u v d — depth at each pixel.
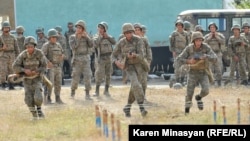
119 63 32.25
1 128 30.00
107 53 42.12
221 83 48.12
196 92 41.81
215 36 46.66
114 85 51.25
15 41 48.34
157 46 59.56
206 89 32.44
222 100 37.50
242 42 47.72
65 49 50.44
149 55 36.66
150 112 32.75
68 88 48.69
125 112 32.28
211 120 27.88
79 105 37.75
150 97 40.00
